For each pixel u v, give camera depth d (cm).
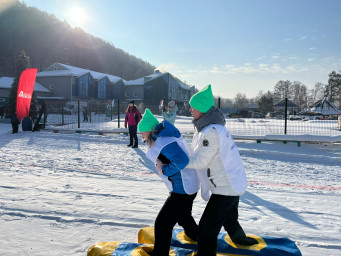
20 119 1603
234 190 244
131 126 1105
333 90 8494
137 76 14112
